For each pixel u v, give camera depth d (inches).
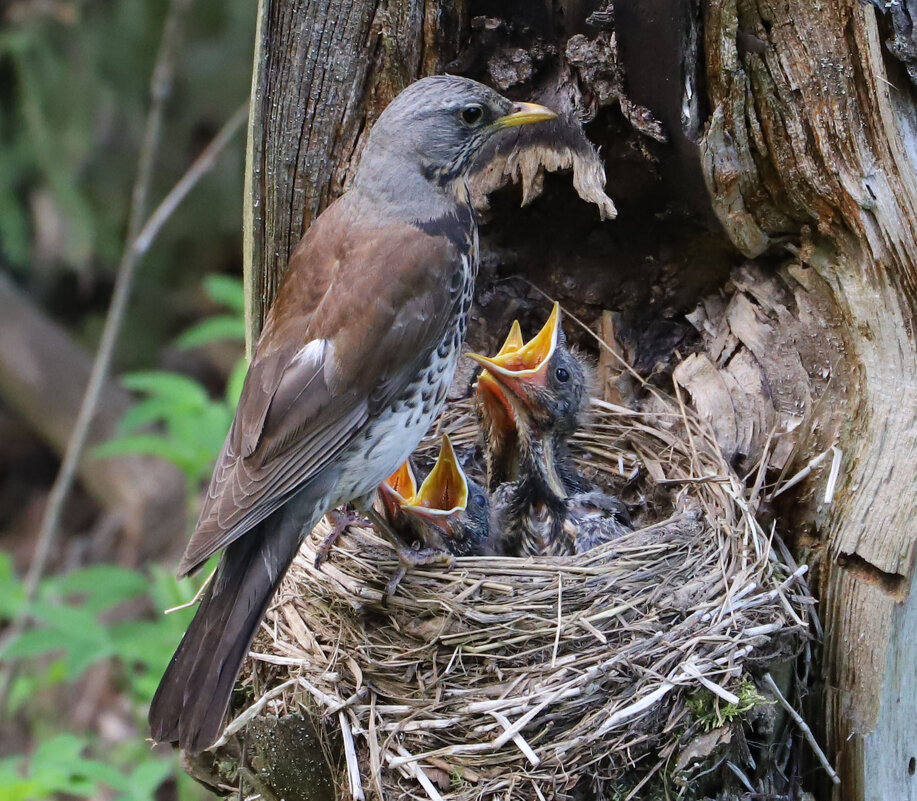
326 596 314.7
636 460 373.1
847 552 309.3
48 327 677.3
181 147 638.5
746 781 284.7
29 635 389.4
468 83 322.3
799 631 298.8
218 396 663.1
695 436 345.4
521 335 389.1
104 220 644.1
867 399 309.7
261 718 292.5
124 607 572.4
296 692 295.4
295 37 320.2
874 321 306.2
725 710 278.4
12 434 689.6
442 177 327.3
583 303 381.1
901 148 290.0
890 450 304.3
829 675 311.6
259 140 327.0
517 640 292.4
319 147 327.9
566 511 354.9
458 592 306.3
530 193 342.3
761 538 311.3
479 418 382.6
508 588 303.3
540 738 276.7
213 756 307.1
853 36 288.7
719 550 313.6
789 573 311.6
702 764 276.7
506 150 342.0
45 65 612.1
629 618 296.0
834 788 310.2
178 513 615.5
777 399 329.1
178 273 667.4
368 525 347.6
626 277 370.6
